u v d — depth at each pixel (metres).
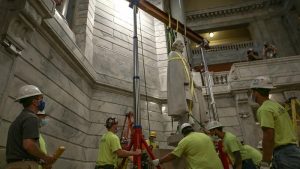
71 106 7.07
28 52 5.06
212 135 4.73
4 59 3.98
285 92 10.12
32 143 2.47
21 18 4.16
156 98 11.07
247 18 21.45
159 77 11.94
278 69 10.67
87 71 8.08
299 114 5.84
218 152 5.03
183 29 6.12
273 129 2.79
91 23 9.80
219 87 10.81
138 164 3.07
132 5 4.52
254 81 3.27
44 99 5.63
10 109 4.34
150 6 5.54
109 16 11.07
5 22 3.95
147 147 3.30
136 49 3.94
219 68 20.06
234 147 4.40
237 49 20.27
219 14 22.03
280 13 20.69
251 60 12.29
